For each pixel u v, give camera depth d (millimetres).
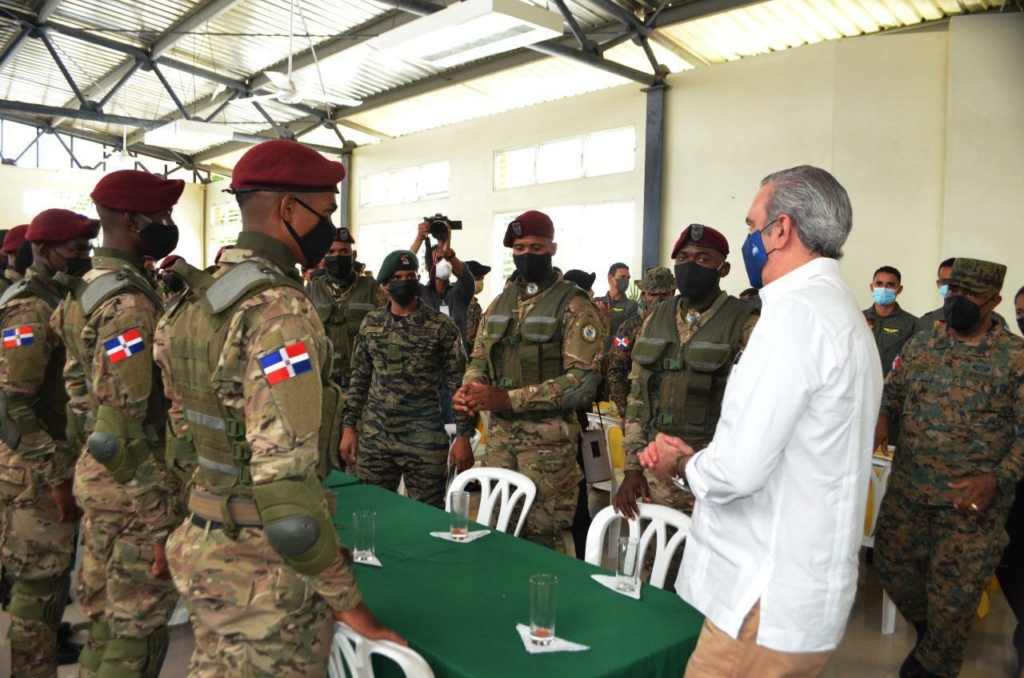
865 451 1288
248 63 9742
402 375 3098
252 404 1209
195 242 16047
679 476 1424
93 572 1904
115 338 1768
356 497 2521
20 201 13820
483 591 1706
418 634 1475
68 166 14430
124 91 11438
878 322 4773
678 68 8133
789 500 1264
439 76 9273
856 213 6633
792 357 1227
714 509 1367
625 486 2260
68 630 2750
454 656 1382
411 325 3098
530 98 9484
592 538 2139
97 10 8578
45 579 2209
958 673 2578
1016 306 3584
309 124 11695
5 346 2133
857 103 6617
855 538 1286
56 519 2230
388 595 1675
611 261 8750
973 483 2312
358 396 3264
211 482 1319
